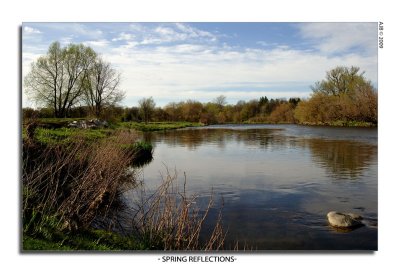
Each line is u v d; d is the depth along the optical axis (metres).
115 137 24.09
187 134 48.62
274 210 12.12
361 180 16.45
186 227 9.87
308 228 10.44
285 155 25.31
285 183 16.11
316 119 59.91
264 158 24.16
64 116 42.19
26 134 12.71
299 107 63.00
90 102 44.84
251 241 9.52
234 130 57.84
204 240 9.49
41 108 39.47
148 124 65.25
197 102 86.81
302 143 32.81
